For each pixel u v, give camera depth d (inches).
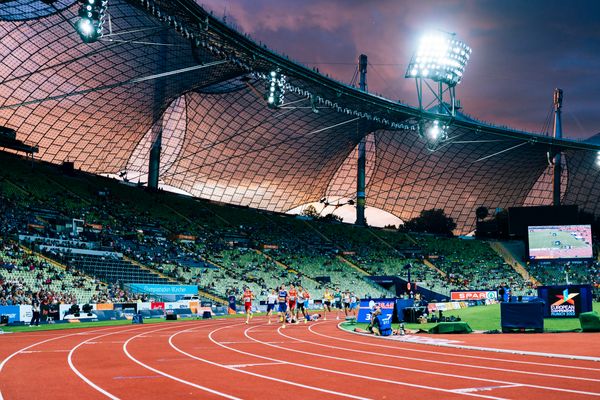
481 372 429.7
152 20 1662.2
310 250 2979.8
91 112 2391.7
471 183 3836.1
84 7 1005.2
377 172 3659.0
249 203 3513.8
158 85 2246.6
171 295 1908.2
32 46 1855.3
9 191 2142.0
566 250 2630.4
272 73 1540.4
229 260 2536.9
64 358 557.0
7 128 2235.5
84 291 1674.5
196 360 530.6
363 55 3260.3
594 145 3314.5
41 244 1843.0
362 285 2758.4
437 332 831.1
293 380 402.6
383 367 469.4
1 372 453.7
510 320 815.1
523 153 3432.6
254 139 3004.4
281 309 1088.2
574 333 767.1
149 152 2893.7
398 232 3567.9
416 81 2356.1
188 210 2886.3
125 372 449.1
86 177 2677.2
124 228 2358.5
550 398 319.9
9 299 1358.3
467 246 3462.1
